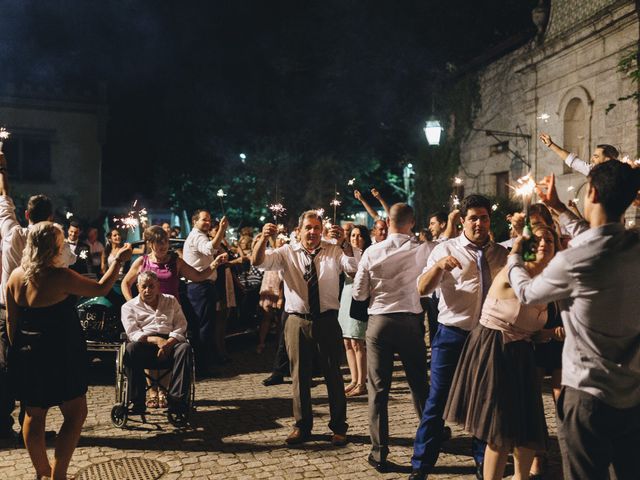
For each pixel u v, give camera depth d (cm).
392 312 462
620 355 270
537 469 437
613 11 1099
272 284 880
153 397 622
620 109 1110
